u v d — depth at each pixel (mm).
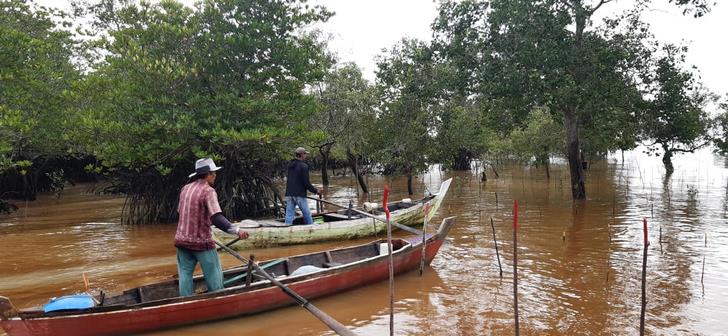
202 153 13672
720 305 6715
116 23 21422
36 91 16891
